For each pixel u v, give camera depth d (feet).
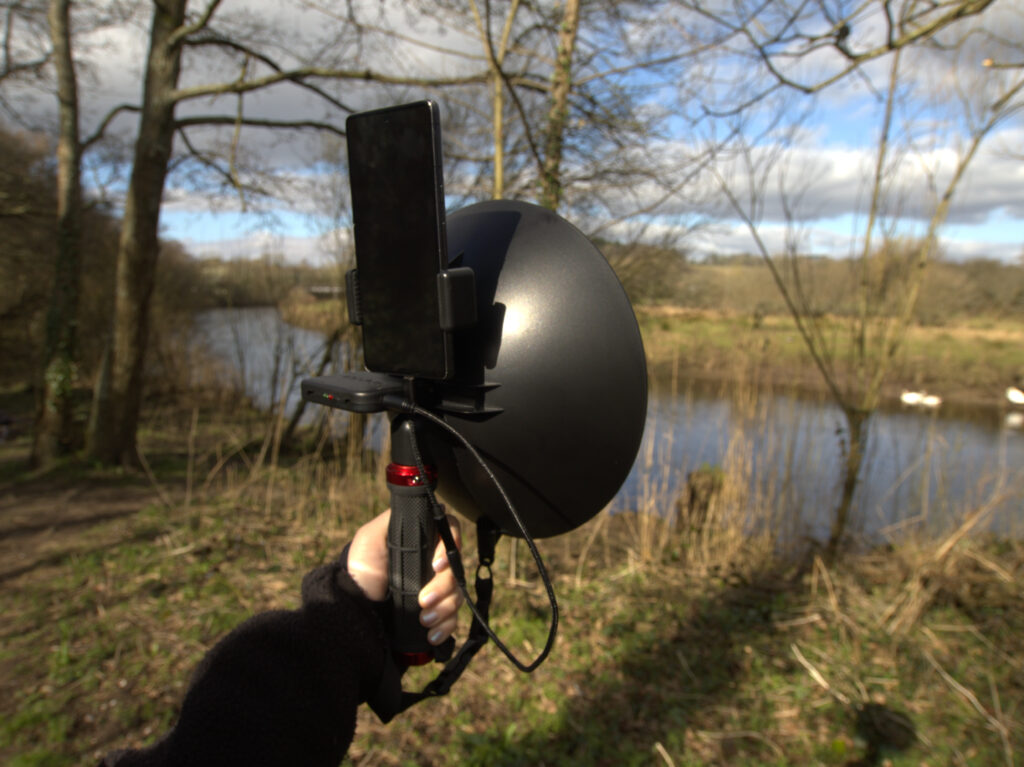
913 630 10.66
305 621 2.38
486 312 2.82
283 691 2.21
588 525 15.29
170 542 13.19
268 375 27.25
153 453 22.08
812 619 10.96
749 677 9.50
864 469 15.92
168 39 18.38
